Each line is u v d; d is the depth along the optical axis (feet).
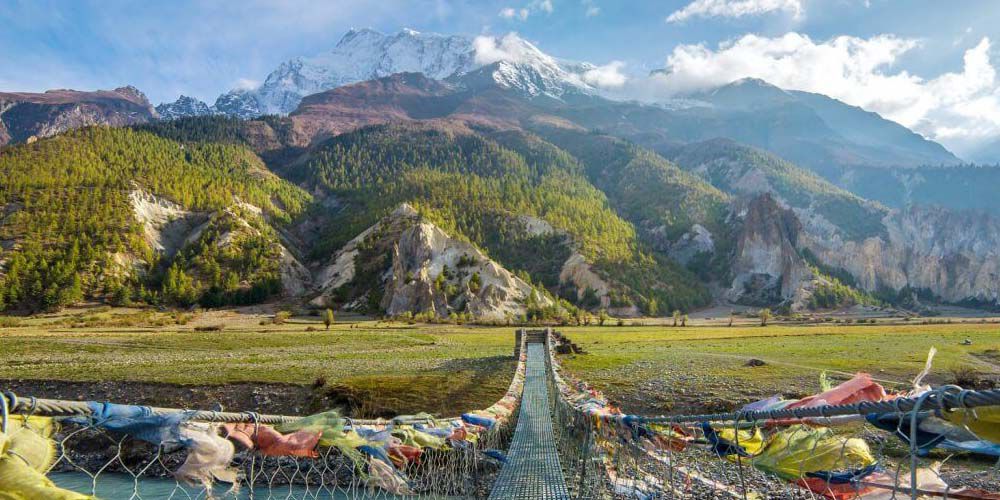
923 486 11.79
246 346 238.89
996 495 10.68
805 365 140.26
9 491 7.30
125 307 466.29
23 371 155.74
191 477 11.21
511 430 76.38
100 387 137.08
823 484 13.50
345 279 556.51
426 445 23.39
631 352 198.08
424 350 220.84
